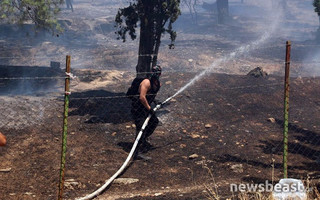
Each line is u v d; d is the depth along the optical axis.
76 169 6.67
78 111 10.34
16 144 7.68
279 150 8.05
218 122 9.81
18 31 35.78
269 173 6.70
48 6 16.81
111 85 15.38
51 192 5.74
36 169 6.59
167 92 12.30
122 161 7.18
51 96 12.98
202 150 7.90
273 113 10.80
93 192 5.80
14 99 11.90
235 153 7.78
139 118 7.57
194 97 11.71
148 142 8.12
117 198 5.59
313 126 9.84
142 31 13.12
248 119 10.16
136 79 7.57
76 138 8.23
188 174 6.66
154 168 6.92
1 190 5.70
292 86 13.12
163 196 5.57
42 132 8.49
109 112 10.28
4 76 16.81
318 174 6.68
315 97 12.45
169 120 9.77
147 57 13.21
